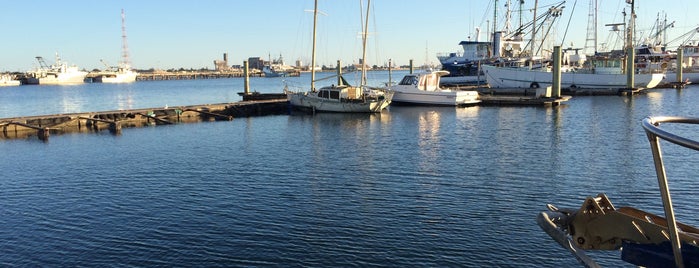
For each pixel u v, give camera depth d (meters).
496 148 31.33
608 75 74.81
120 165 27.67
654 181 22.05
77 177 24.78
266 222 17.36
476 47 94.25
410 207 18.84
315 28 59.75
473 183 22.33
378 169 25.52
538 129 39.84
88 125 46.44
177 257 14.54
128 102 89.25
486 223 16.94
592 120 44.81
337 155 29.81
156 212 18.67
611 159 26.84
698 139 32.53
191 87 163.88
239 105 56.03
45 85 194.75
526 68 79.12
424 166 26.08
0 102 94.00
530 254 14.38
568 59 90.00
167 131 42.94
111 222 17.62
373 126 43.88
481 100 62.56
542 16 86.31
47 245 15.59
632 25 87.69
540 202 19.34
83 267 13.96
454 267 13.66
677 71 84.12
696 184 21.27
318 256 14.48
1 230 16.97
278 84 165.62
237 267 13.84
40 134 39.72
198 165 27.28
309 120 49.62
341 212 18.34
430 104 61.69
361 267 13.75
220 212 18.55
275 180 23.44
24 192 21.97
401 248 14.95
